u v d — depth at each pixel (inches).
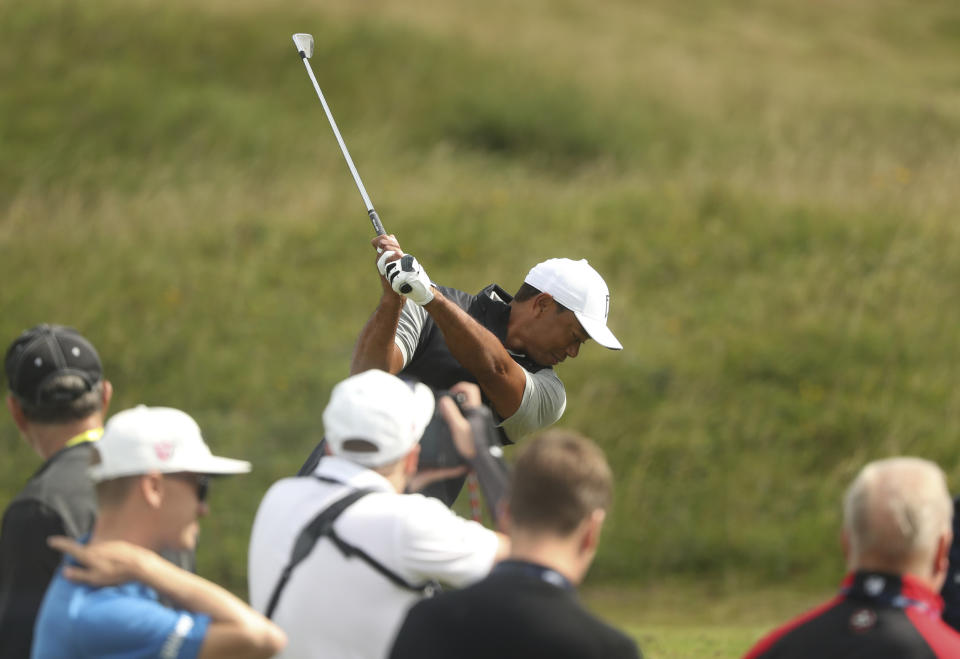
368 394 418.9
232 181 2405.3
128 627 366.0
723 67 3661.4
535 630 342.6
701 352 1626.5
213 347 1667.1
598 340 585.3
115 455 384.2
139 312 1736.0
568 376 1565.0
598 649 344.8
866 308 1721.2
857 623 370.0
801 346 1630.2
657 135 3075.8
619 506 1385.3
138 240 1961.1
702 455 1451.8
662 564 1321.4
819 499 1393.9
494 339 553.9
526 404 575.2
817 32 4441.4
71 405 460.1
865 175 2279.8
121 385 1589.6
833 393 1547.7
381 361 543.2
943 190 2107.5
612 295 1770.4
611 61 3499.0
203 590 377.4
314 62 3129.9
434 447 459.2
